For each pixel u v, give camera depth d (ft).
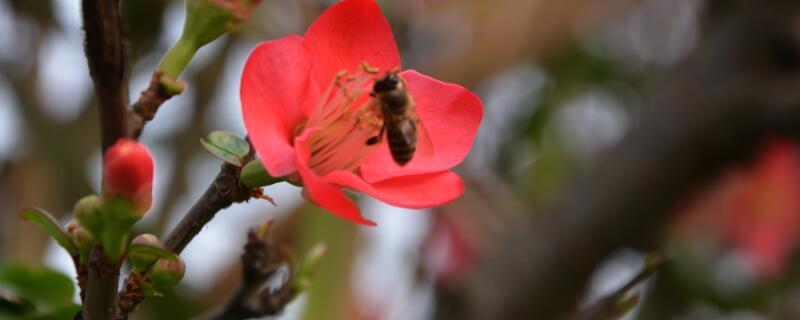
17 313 1.12
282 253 1.12
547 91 1.97
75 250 1.00
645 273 1.13
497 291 1.58
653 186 1.57
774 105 1.53
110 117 0.97
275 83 1.05
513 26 1.65
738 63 1.55
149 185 0.97
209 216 1.03
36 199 1.52
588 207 1.58
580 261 1.59
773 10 1.54
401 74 1.12
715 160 1.57
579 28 1.86
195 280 1.58
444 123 1.11
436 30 1.66
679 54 2.01
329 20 1.08
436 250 1.68
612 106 2.05
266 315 1.12
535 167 1.93
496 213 1.70
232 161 1.02
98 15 0.95
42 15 1.55
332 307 1.41
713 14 1.61
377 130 1.08
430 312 1.61
